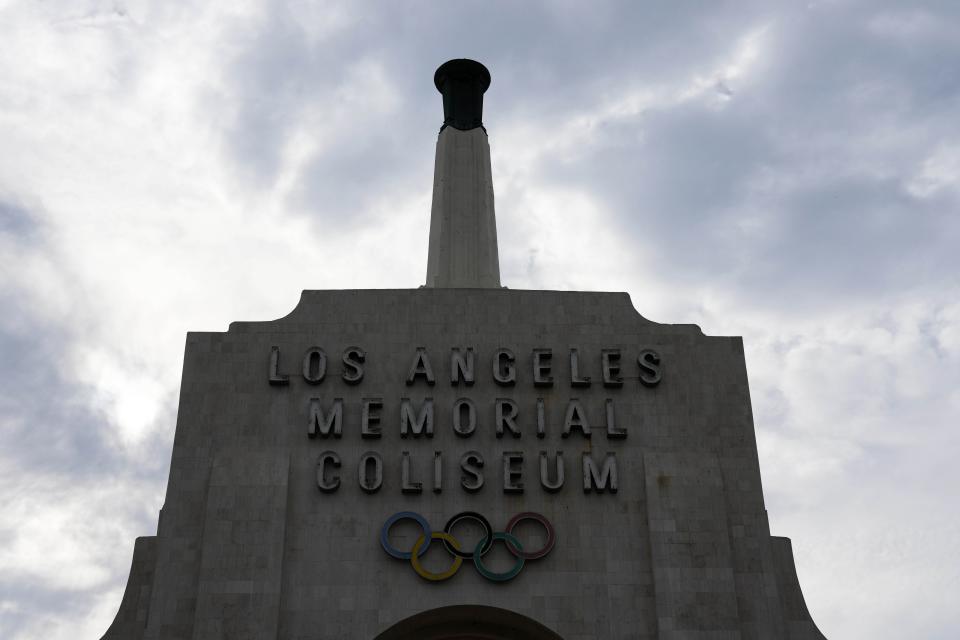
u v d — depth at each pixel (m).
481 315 47.72
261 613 41.44
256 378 46.09
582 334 47.56
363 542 43.16
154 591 42.16
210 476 43.81
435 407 45.72
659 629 41.84
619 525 43.84
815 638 42.84
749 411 46.38
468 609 42.59
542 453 44.75
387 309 47.69
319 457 44.44
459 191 56.47
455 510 43.78
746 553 43.75
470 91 60.78
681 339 47.69
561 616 42.28
